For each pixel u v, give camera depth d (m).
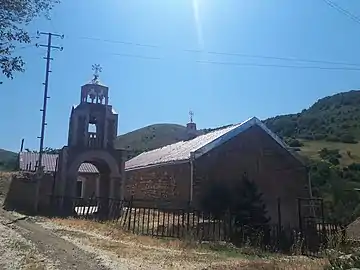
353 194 37.91
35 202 29.66
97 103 32.62
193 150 26.47
